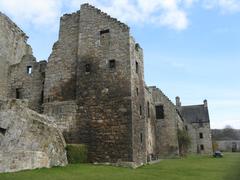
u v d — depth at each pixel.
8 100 17.56
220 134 90.75
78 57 23.73
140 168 19.67
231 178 15.20
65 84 23.95
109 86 22.17
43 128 17.17
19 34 31.64
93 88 22.56
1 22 28.77
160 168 20.05
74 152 19.56
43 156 16.45
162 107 38.66
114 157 20.34
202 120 67.44
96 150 20.98
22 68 28.25
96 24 24.09
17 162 14.98
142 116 24.23
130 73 21.89
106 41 23.36
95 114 21.89
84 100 22.55
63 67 24.50
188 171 18.53
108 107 21.69
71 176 13.74
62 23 25.91
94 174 14.71
